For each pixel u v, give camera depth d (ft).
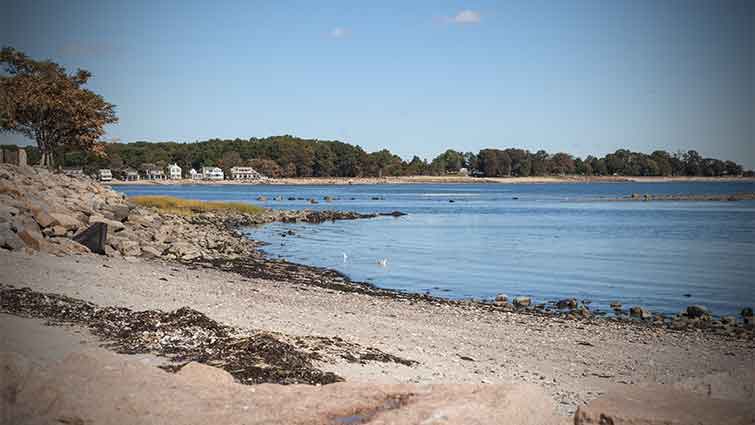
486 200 412.16
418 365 40.45
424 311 69.31
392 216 257.75
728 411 19.01
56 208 98.17
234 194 482.28
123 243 96.68
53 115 183.32
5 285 50.39
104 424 20.30
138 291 58.70
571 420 21.91
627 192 569.64
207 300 59.36
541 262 120.78
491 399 22.20
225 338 37.17
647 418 18.38
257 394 23.24
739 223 221.25
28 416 20.65
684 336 61.31
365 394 23.26
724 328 66.44
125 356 32.78
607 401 19.86
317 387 24.21
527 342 55.11
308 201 373.61
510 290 90.48
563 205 353.31
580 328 63.93
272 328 48.26
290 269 103.65
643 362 49.32
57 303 44.91
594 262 121.08
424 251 137.18
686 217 253.44
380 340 49.06
